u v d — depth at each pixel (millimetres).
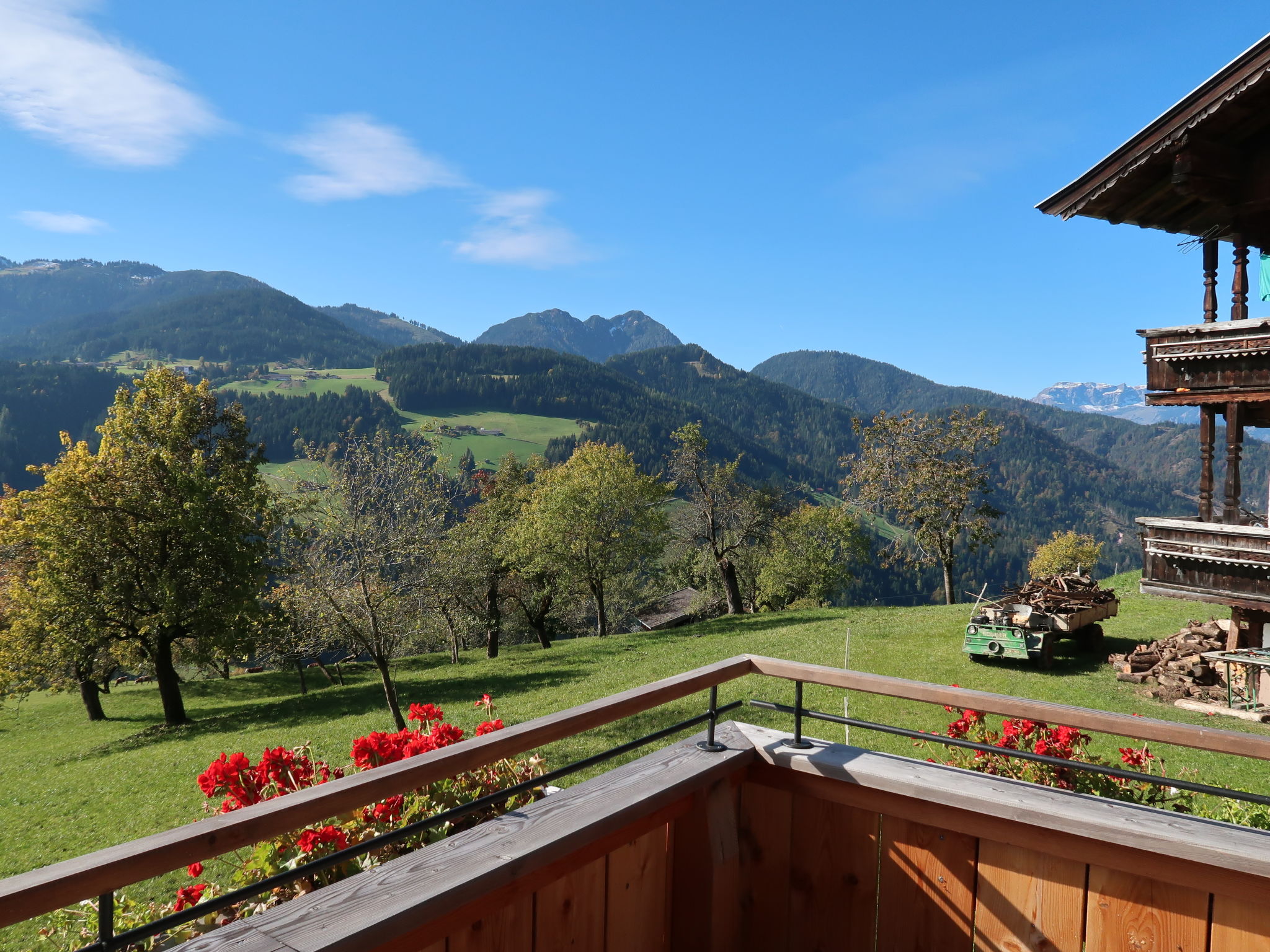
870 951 3242
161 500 32062
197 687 47969
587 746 16875
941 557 35625
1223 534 9281
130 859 1591
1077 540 70500
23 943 8742
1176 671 16484
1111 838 2656
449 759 2221
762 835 3506
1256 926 2494
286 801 1886
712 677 3246
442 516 25531
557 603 51906
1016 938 2914
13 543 32062
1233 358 9180
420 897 2176
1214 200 8359
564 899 2760
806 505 57156
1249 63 7422
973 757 6109
